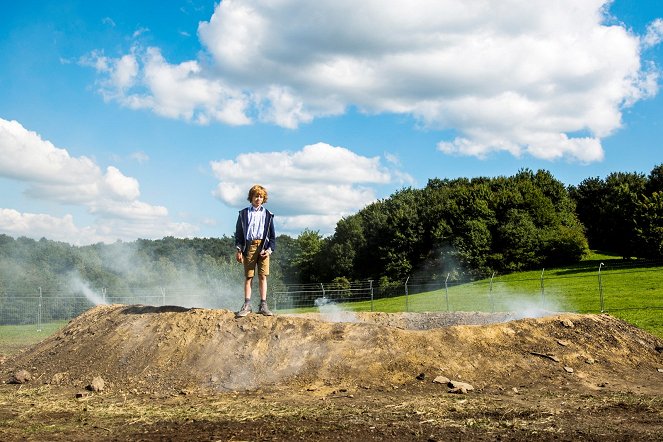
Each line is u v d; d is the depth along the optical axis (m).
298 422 6.25
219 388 8.19
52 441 5.68
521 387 7.95
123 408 7.19
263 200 9.93
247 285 9.89
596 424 6.07
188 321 9.64
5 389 8.64
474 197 50.97
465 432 5.79
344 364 8.51
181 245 56.38
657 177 55.44
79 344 9.95
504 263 46.22
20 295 33.28
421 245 52.16
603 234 54.22
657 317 16.12
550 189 59.22
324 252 61.06
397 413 6.60
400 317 13.14
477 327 9.56
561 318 10.15
